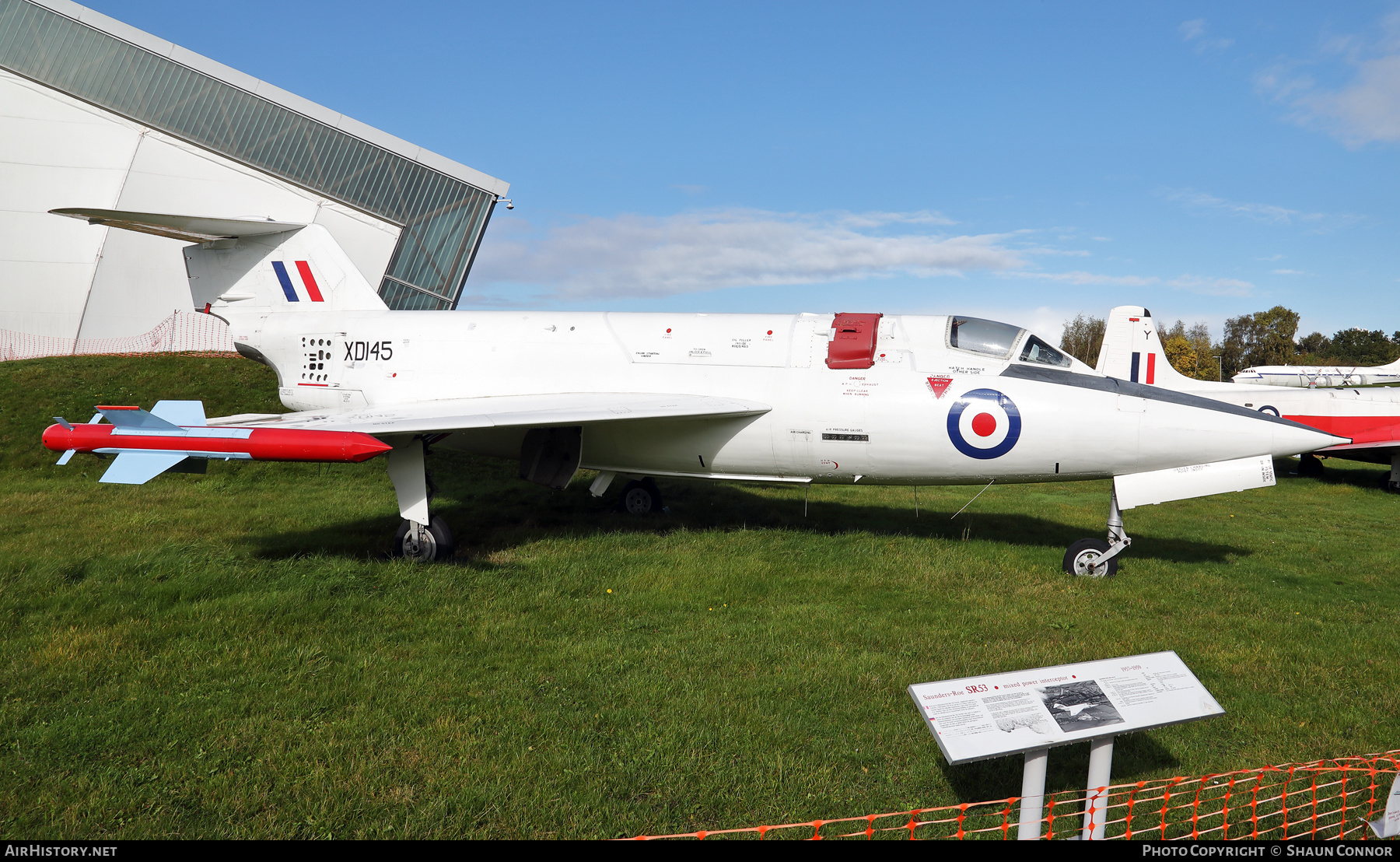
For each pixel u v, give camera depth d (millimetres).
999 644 5539
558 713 4301
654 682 4746
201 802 3408
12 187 24734
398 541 7875
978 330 8305
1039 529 10281
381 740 3967
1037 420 7707
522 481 13047
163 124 25562
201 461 6977
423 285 27516
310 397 10133
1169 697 3133
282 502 10672
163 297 25609
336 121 26734
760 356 8617
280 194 26125
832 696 4582
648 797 3518
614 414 7539
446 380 9461
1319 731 4309
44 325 24797
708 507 11219
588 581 7004
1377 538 10117
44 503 10125
